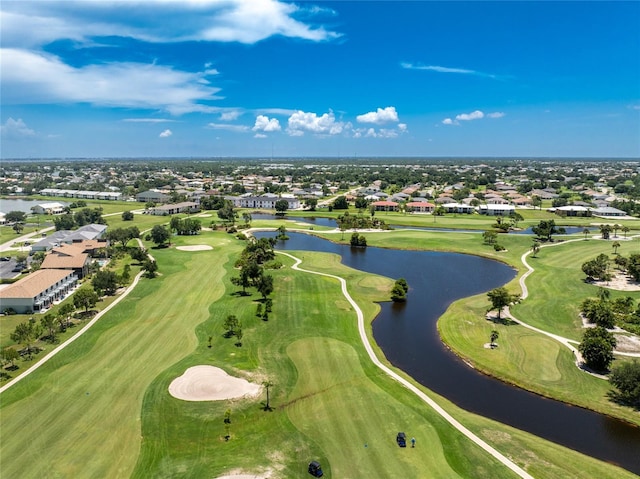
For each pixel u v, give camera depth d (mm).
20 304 86875
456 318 86812
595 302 85250
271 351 70750
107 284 96438
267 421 52250
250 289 103312
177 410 53812
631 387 56688
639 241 156750
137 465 44375
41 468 43688
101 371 63188
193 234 179500
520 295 100625
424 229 194625
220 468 44094
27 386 58875
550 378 63906
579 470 44938
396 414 54156
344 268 125500
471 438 49781
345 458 45844
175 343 73062
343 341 75375
